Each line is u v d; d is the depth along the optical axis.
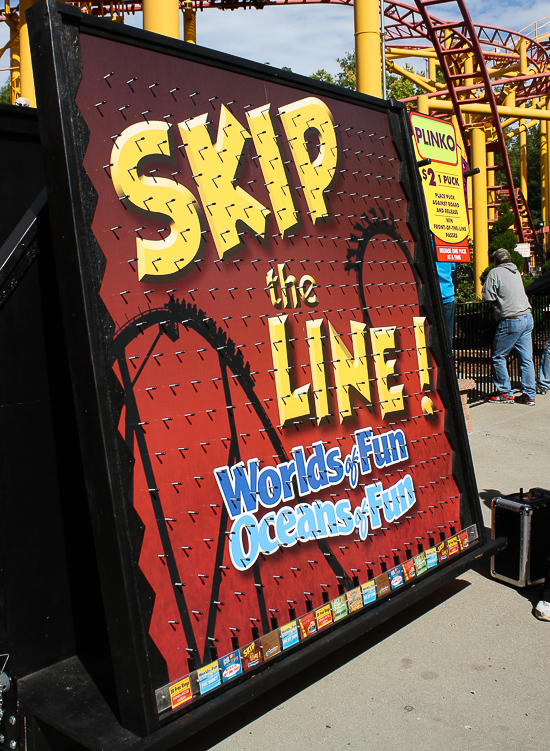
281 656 2.86
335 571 3.23
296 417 3.19
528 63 34.62
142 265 2.58
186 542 2.61
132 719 2.38
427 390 4.06
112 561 2.38
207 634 2.61
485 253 26.83
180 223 2.75
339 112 3.67
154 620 2.45
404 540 3.68
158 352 2.61
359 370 3.60
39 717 2.54
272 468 3.03
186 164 2.80
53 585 2.91
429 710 3.10
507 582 4.45
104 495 2.37
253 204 3.09
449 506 4.07
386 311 3.84
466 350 10.30
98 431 2.35
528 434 8.26
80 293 2.34
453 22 20.84
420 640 3.74
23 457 2.81
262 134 3.17
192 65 2.88
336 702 3.17
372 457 3.60
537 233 38.12
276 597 2.92
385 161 3.98
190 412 2.71
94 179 2.44
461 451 4.20
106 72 2.53
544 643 3.69
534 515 4.31
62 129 2.33
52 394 2.91
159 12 8.57
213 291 2.87
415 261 4.12
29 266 2.81
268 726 3.01
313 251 3.41
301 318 3.29
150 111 2.68
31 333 2.83
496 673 3.40
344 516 3.35
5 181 2.99
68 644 2.96
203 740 2.92
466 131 27.42
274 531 2.99
